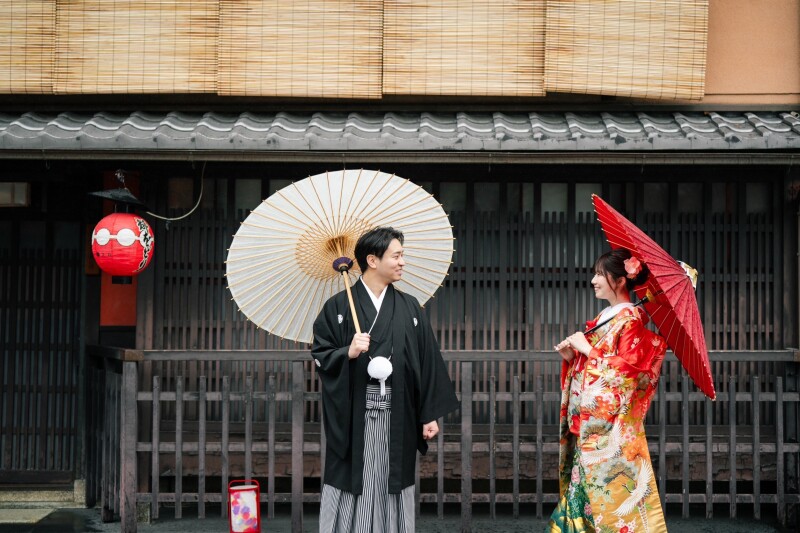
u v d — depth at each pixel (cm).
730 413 544
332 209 387
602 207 388
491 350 589
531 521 590
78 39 607
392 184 395
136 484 532
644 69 605
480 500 541
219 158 528
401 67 608
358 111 632
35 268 656
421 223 406
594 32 605
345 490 382
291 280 400
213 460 592
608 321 398
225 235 602
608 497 388
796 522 556
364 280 394
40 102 628
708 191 597
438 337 600
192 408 598
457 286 600
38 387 655
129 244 520
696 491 627
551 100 634
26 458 655
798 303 588
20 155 522
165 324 596
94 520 592
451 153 527
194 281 597
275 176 600
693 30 607
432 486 637
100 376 609
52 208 652
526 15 607
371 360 376
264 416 604
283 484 646
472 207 599
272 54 607
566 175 598
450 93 609
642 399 400
